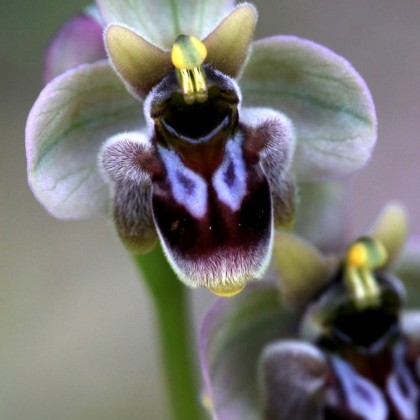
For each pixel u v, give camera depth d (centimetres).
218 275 19
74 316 33
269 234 19
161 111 19
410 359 21
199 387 22
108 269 33
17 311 33
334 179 20
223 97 19
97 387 32
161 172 19
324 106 19
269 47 19
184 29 19
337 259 20
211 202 19
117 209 19
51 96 19
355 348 20
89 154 19
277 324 21
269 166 19
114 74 19
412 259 21
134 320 33
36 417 32
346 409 20
